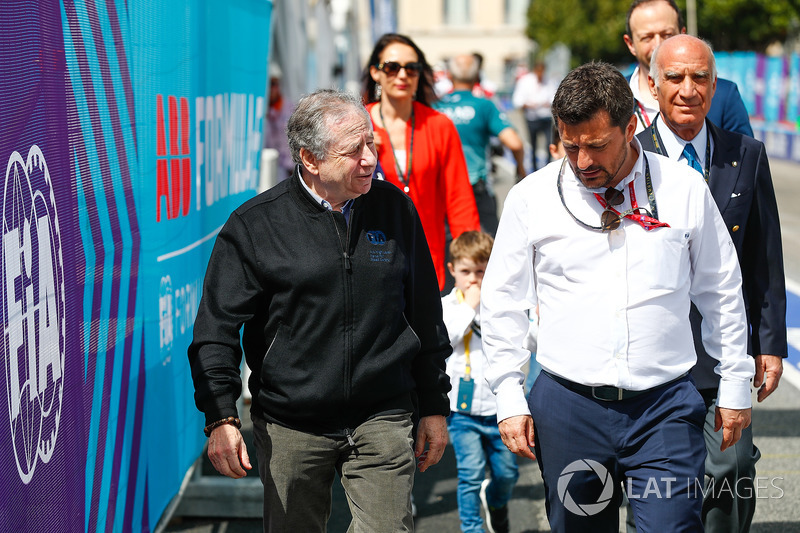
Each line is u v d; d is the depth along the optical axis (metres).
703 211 2.79
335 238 2.71
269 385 2.76
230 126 4.48
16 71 2.04
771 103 27.30
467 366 3.85
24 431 2.07
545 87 18.38
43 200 2.20
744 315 2.90
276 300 2.71
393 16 29.73
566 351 2.78
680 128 3.24
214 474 4.89
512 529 4.27
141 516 3.08
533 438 2.92
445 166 4.60
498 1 64.06
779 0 34.53
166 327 3.37
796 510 4.35
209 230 4.02
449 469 5.05
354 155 2.67
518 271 2.89
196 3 3.75
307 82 13.23
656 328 2.73
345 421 2.79
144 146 3.06
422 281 2.93
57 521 2.27
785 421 5.61
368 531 2.74
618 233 2.72
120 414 2.83
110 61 2.72
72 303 2.39
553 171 2.83
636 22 4.18
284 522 2.81
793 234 12.71
